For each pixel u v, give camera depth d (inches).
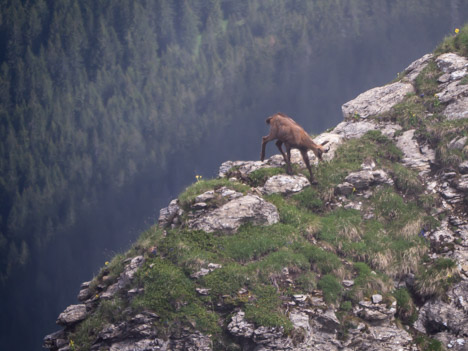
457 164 520.1
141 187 4849.9
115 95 5319.9
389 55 5187.0
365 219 502.3
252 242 460.8
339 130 609.0
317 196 525.3
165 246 467.8
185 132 5147.6
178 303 420.2
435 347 399.9
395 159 552.7
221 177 566.3
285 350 389.4
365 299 426.6
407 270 454.0
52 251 4451.3
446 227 478.3
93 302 469.7
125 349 409.1
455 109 566.9
